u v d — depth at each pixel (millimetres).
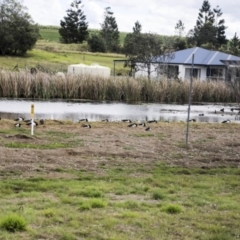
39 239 5973
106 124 19297
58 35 114688
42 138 14438
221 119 26469
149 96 38344
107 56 82062
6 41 66500
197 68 57312
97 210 7371
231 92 41875
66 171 10305
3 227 6254
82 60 72562
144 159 12109
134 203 7766
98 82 37281
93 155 12180
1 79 35250
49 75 37312
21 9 69125
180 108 32969
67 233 6172
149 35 64375
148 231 6492
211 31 102812
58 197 8125
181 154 13062
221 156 13047
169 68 57438
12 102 31141
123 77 39250
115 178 9828
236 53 78250
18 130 16062
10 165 10367
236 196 8734
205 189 9258
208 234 6508
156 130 17844
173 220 7039
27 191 8492
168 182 9680
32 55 69812
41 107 28812
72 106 30484
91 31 120625
